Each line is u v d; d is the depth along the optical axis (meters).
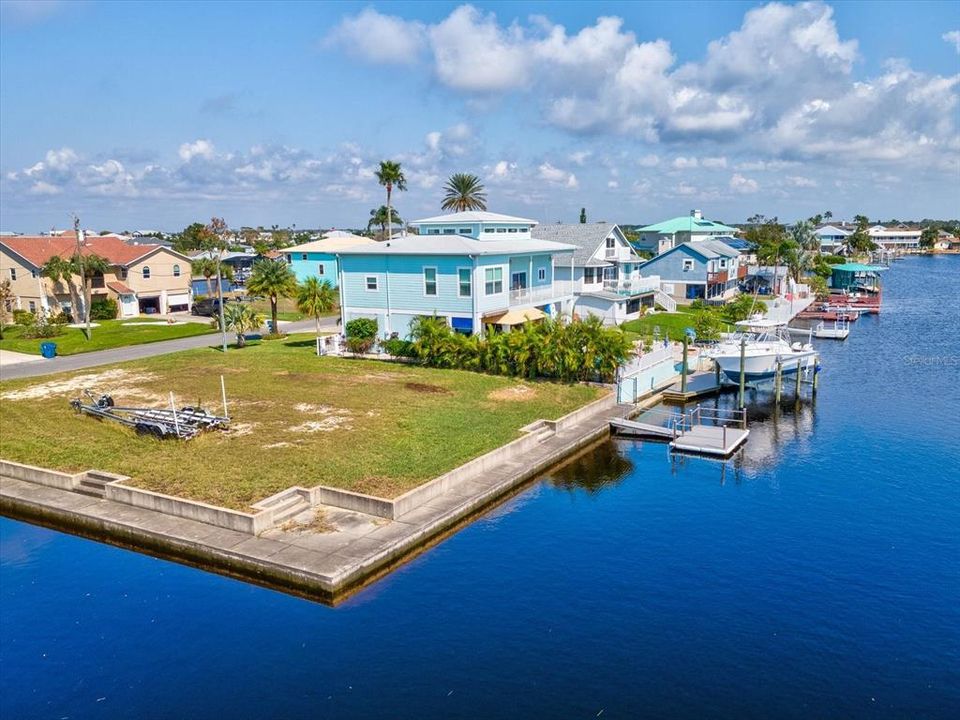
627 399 39.53
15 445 29.36
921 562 21.83
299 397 35.97
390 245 47.78
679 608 19.02
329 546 20.77
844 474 29.92
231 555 20.42
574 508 25.89
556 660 16.66
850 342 64.88
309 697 15.33
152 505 23.53
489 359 41.94
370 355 47.09
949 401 42.50
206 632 17.70
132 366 44.75
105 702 15.28
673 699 15.36
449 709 14.96
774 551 22.52
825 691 15.70
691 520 24.95
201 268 88.88
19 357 49.59
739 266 92.56
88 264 66.38
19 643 17.33
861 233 180.50
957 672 16.44
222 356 48.25
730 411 39.72
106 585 20.05
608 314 60.44
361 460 26.53
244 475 25.09
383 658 16.67
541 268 52.50
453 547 22.41
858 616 18.73
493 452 27.80
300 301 53.06
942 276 145.38
